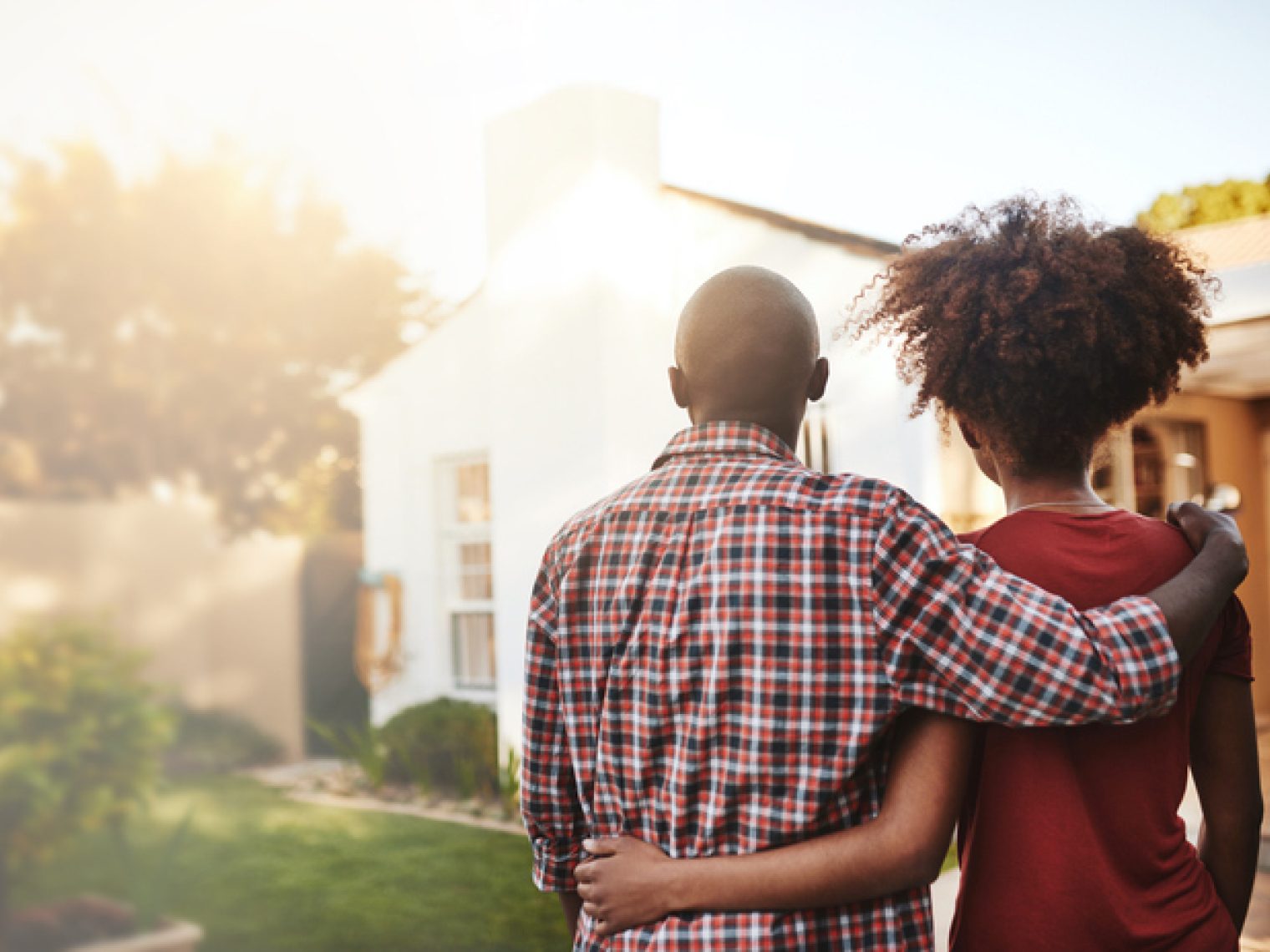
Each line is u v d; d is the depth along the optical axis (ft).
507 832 19.67
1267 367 23.21
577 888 4.28
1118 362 4.01
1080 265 4.02
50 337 38.60
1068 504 4.09
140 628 29.53
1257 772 4.13
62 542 29.25
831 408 20.29
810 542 3.53
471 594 28.14
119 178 40.52
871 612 3.47
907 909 3.53
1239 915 4.27
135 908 14.92
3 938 14.12
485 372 27.63
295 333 42.14
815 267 20.72
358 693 32.04
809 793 3.42
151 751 17.80
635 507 3.85
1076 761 3.72
